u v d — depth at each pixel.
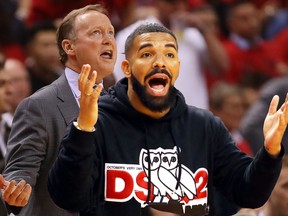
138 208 9.51
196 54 18.95
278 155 9.47
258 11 22.86
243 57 21.45
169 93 9.66
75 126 9.16
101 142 9.60
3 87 15.02
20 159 10.99
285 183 12.85
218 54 19.47
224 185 9.98
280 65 21.86
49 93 11.34
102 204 9.52
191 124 9.89
